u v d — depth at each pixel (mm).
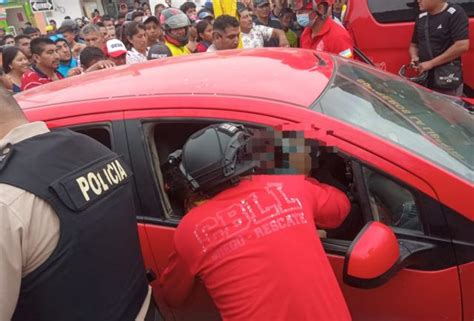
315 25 3707
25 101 1827
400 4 4262
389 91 1906
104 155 1232
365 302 1522
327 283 1218
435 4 3828
